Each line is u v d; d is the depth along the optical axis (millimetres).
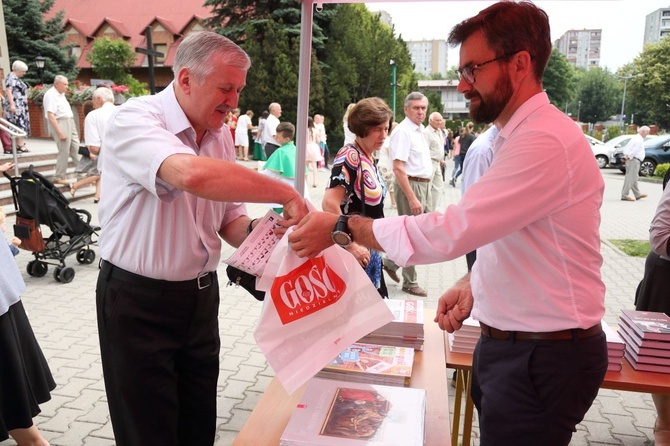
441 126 6305
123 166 1661
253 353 4109
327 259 1660
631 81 48000
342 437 1530
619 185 17219
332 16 27219
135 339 1878
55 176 9812
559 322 1512
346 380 1983
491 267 1600
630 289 6055
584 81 73875
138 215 1806
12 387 2529
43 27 26766
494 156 1598
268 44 24703
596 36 131375
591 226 1512
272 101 24578
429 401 1886
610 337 2346
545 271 1505
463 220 1445
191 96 1731
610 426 3234
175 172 1498
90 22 39281
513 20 1501
